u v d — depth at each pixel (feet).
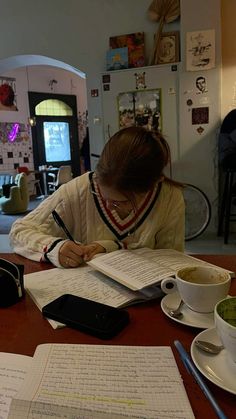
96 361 1.86
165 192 3.77
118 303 2.54
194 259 3.17
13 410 1.50
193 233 11.83
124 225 3.75
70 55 12.99
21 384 1.71
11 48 13.62
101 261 3.07
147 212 3.70
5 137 24.64
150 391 1.63
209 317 2.26
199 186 11.85
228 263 3.32
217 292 2.18
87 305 2.44
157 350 1.97
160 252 3.37
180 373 1.77
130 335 2.17
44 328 2.27
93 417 1.47
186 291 2.26
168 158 3.20
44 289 2.82
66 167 21.95
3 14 13.47
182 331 2.20
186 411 1.51
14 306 2.60
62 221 3.88
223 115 11.59
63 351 1.96
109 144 3.02
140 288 2.54
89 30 12.59
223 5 11.00
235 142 10.41
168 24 11.63
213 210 11.95
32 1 13.03
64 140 28.12
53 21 12.95
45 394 1.59
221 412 1.50
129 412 1.49
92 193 3.74
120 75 11.88
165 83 11.52
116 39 12.14
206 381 1.70
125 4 12.01
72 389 1.64
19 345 2.08
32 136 26.23
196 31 11.00
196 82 11.25
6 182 22.13
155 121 11.80
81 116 28.94
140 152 2.88
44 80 26.40
